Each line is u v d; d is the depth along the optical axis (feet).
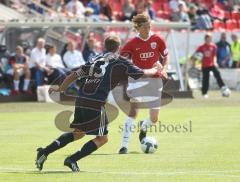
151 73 125.18
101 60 124.47
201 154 147.64
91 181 113.80
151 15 374.02
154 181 113.60
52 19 307.78
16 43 310.24
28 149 158.40
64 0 371.97
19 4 344.08
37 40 306.96
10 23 295.28
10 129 201.05
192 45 368.48
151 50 156.56
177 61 323.57
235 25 424.05
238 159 139.74
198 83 361.30
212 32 375.45
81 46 322.14
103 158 143.02
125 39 321.73
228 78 360.69
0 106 276.21
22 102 291.79
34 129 200.75
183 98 313.12
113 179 115.75
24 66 294.87
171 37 329.52
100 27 317.83
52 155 148.25
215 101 298.97
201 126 205.16
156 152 151.74
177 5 404.36
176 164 133.69
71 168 123.95
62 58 305.12
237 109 264.93
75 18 318.65
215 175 119.75
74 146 163.22
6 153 151.64
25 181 114.21
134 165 132.87
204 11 400.47
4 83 295.69
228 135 182.80
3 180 115.34
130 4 370.53
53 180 114.93
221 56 364.58
